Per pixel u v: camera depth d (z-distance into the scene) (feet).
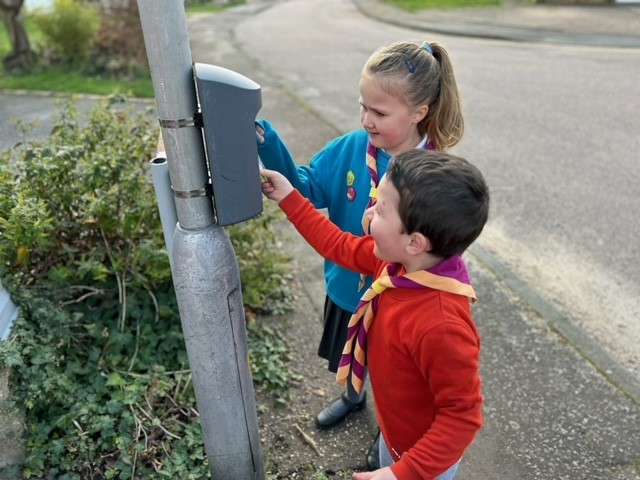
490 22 46.11
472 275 11.44
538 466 7.29
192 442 7.13
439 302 4.43
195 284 5.01
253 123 4.57
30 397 6.77
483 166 17.02
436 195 4.17
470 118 21.49
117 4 32.94
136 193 8.61
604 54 33.37
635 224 13.62
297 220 5.50
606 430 7.81
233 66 32.53
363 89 5.57
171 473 6.81
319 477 7.05
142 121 10.22
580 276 11.57
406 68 5.39
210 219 4.93
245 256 10.15
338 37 43.93
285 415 7.99
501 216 14.07
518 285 11.17
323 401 8.26
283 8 71.51
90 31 30.17
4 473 6.65
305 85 27.17
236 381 5.63
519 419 7.98
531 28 42.75
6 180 8.17
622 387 8.57
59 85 26.40
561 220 13.87
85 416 7.18
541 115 21.83
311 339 9.50
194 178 4.66
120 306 8.73
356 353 5.27
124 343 8.29
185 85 4.36
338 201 6.43
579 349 9.37
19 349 6.95
